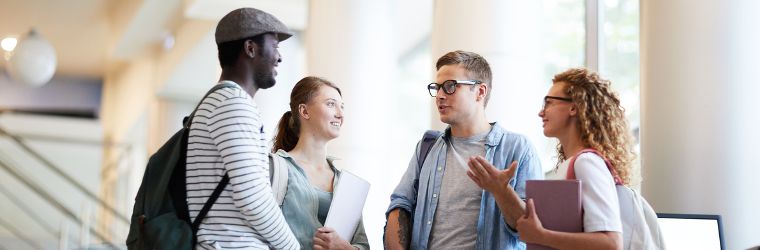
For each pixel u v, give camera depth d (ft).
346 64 17.47
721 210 10.05
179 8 28.81
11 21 34.81
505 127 13.03
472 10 13.41
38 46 26.84
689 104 10.37
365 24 17.62
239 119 8.13
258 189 8.05
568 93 8.12
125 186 38.22
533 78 13.51
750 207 9.96
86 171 43.68
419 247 9.41
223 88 8.31
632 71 14.66
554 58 16.52
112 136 43.78
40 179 42.80
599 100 8.00
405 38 28.81
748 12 10.13
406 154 28.45
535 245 7.48
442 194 9.45
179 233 8.03
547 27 16.70
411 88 29.19
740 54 10.11
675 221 9.45
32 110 44.75
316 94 10.14
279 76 28.35
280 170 9.52
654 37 10.88
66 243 28.91
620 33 15.01
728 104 10.11
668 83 10.60
